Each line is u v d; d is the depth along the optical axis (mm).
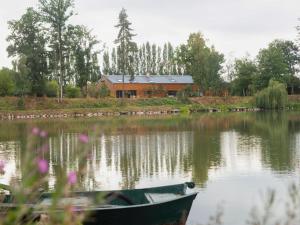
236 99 82125
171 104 76812
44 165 2836
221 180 16656
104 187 15594
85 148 3367
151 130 40500
